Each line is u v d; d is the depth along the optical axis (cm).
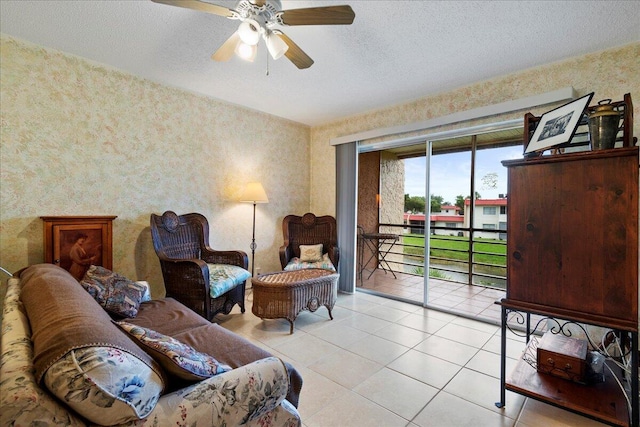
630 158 137
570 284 151
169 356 96
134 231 308
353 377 207
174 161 336
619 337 192
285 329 288
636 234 136
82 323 88
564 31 221
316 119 447
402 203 425
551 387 171
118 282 216
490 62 268
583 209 148
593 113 155
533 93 279
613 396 162
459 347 253
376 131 385
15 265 243
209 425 93
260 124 415
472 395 188
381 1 188
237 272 314
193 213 346
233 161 388
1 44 234
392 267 449
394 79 304
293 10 163
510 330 286
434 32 223
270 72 293
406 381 202
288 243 414
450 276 434
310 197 486
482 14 201
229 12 168
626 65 238
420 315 329
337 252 402
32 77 248
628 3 190
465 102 319
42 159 254
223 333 178
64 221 243
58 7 200
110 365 77
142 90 309
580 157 148
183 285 278
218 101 371
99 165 284
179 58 269
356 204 421
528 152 177
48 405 70
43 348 80
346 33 224
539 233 160
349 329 289
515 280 167
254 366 111
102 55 266
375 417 167
